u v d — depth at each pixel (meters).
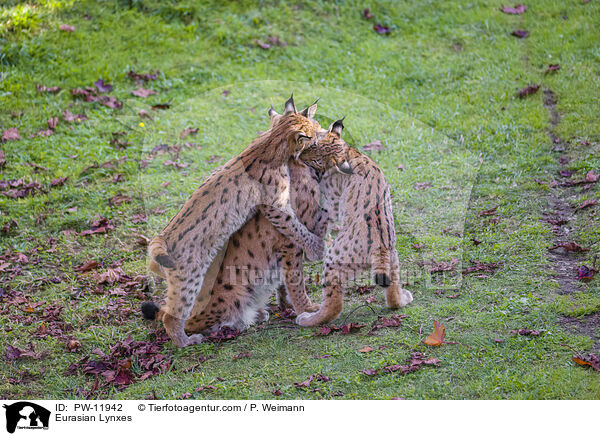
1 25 18.08
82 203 12.84
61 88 16.52
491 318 8.72
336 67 17.72
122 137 14.88
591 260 9.98
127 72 17.14
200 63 17.73
